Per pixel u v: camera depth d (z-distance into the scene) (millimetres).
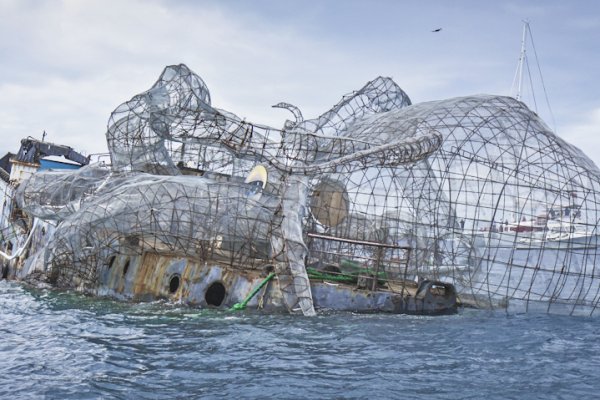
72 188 28828
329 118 30891
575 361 14836
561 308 23938
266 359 13977
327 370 13180
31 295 24219
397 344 16266
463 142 24984
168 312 20266
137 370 12719
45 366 12773
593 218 23859
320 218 25672
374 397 11312
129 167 27938
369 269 24297
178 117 23750
